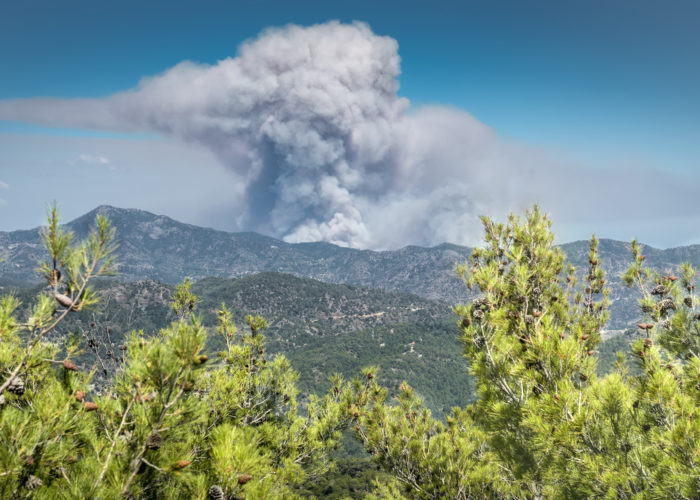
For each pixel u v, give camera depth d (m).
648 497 3.45
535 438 4.08
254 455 2.92
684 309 4.82
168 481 3.06
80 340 3.35
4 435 2.59
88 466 2.76
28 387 3.23
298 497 4.05
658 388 3.64
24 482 2.60
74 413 3.00
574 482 4.11
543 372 4.47
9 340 2.97
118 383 3.26
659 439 3.55
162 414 2.59
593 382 4.26
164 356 2.52
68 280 2.43
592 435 3.91
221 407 4.87
